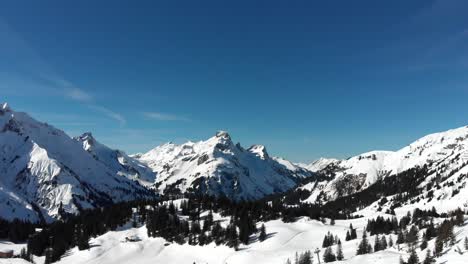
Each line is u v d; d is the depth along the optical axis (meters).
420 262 133.00
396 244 177.00
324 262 164.88
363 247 166.88
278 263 180.50
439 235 157.12
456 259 125.06
